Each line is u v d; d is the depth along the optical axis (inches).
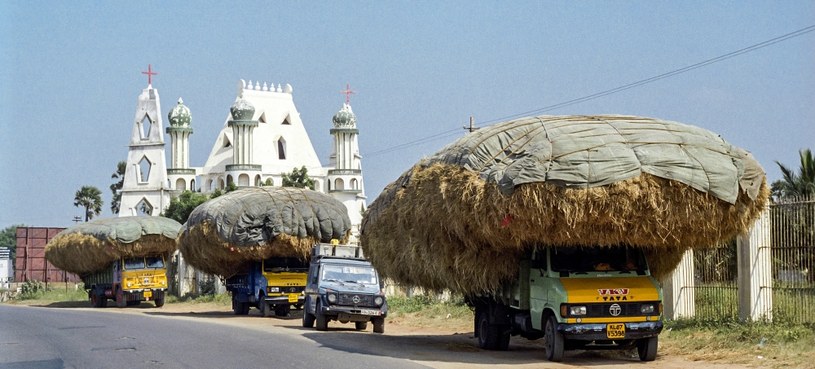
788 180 1235.9
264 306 1263.5
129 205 3710.6
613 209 580.1
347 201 3973.9
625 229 591.8
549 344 634.8
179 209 2974.9
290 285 1264.8
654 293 621.3
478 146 636.1
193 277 2038.6
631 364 621.0
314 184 3339.1
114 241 1660.9
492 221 604.7
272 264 1283.2
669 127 625.3
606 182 576.7
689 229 601.6
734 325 714.8
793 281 698.8
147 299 1713.8
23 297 2415.1
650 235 598.2
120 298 1691.7
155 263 1718.8
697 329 748.0
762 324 699.4
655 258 676.7
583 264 639.8
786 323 690.2
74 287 2630.4
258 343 781.9
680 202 587.8
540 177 577.6
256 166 3833.7
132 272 1688.0
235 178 3799.2
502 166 610.2
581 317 610.2
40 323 1080.2
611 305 614.5
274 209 1245.1
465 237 645.9
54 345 780.0
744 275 732.7
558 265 636.7
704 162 594.6
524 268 676.1
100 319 1168.2
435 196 660.7
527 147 608.7
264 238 1246.9
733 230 613.6
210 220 1278.3
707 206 591.2
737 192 594.9
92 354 700.0
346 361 636.1
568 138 602.2
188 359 654.5
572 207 577.0
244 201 1266.0
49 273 2854.3
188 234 1373.0
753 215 620.4
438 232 674.8
